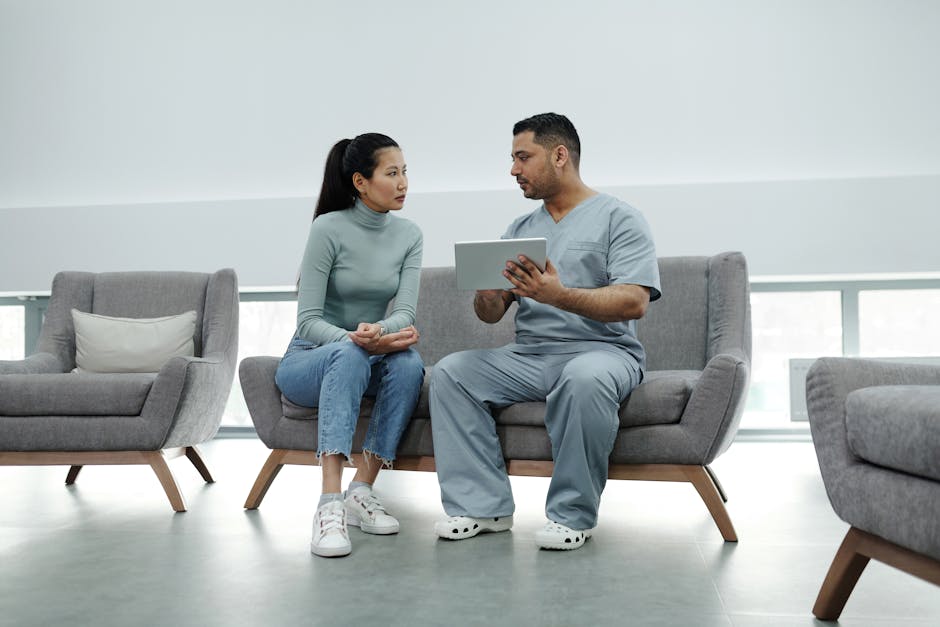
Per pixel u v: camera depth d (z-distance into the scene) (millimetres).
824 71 3531
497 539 1900
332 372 1937
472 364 2018
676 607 1366
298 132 3857
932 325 3670
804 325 3756
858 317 3686
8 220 3879
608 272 2055
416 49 3785
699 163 3598
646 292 1977
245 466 3203
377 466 2119
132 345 2797
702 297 2537
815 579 1536
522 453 2023
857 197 3393
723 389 1854
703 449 1872
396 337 2039
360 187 2168
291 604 1398
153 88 3955
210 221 3770
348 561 1696
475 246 1831
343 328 2217
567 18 3688
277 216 3732
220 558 1729
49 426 2268
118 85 3980
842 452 1319
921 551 1094
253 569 1634
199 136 3920
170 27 3945
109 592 1483
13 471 3084
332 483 1846
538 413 2006
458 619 1308
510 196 3582
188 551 1794
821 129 3527
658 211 3479
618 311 1917
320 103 3844
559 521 1833
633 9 3646
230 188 3895
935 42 3469
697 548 1800
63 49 4020
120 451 2285
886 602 1387
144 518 2176
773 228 3424
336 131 3830
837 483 1307
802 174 3535
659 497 2467
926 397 1146
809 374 1395
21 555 1770
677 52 3619
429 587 1495
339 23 3834
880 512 1181
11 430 2268
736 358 1870
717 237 3449
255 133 3883
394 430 2062
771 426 3785
